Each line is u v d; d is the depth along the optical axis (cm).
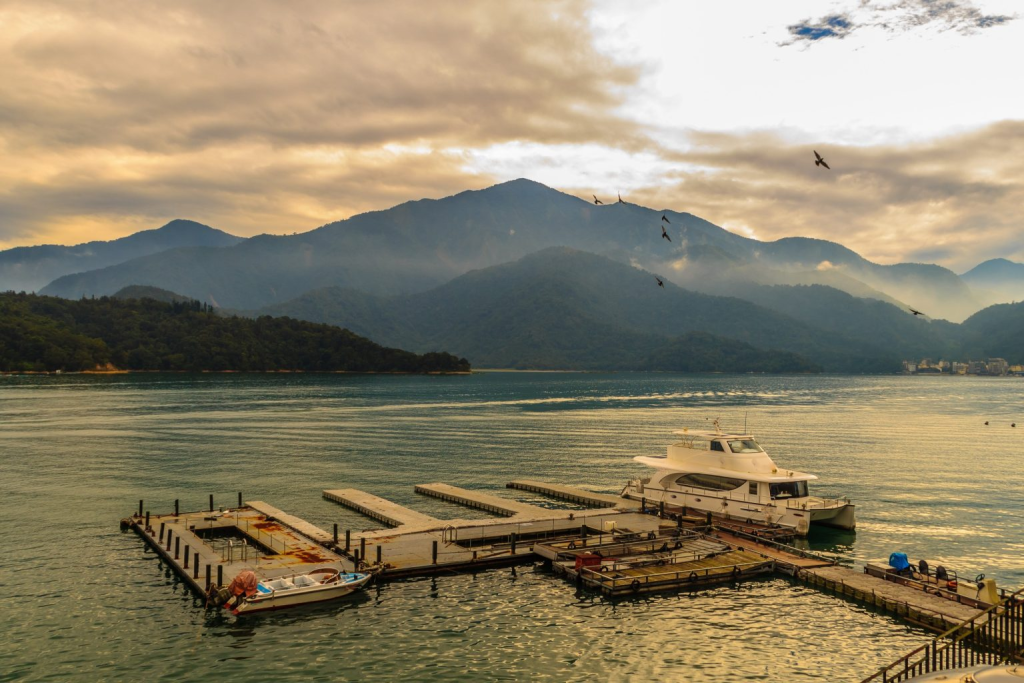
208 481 8275
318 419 15775
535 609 4100
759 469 5988
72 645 3616
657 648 3594
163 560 4981
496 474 8912
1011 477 8569
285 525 5716
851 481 8275
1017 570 4891
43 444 11331
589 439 12444
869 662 3425
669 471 6353
